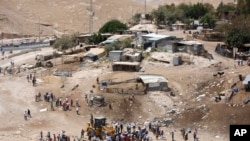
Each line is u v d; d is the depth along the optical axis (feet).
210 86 629.51
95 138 478.18
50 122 554.87
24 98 620.08
